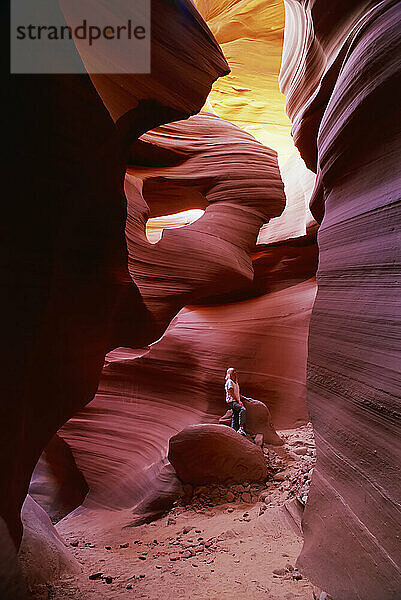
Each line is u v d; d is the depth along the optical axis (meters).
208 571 3.85
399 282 2.58
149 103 4.93
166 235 9.62
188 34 5.09
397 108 2.86
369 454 2.63
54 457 12.28
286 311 11.79
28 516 4.68
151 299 8.85
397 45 2.91
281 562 3.83
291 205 11.92
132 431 11.45
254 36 11.20
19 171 2.53
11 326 2.51
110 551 5.45
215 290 10.11
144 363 12.32
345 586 2.59
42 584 3.54
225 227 10.55
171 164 10.55
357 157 3.42
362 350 2.91
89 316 4.08
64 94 2.85
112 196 4.02
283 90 7.08
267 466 7.32
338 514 2.92
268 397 11.27
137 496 9.05
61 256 3.18
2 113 2.38
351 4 3.95
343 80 3.72
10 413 2.49
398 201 2.69
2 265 2.44
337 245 3.61
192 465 7.07
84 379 4.23
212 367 11.94
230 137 11.38
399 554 2.16
